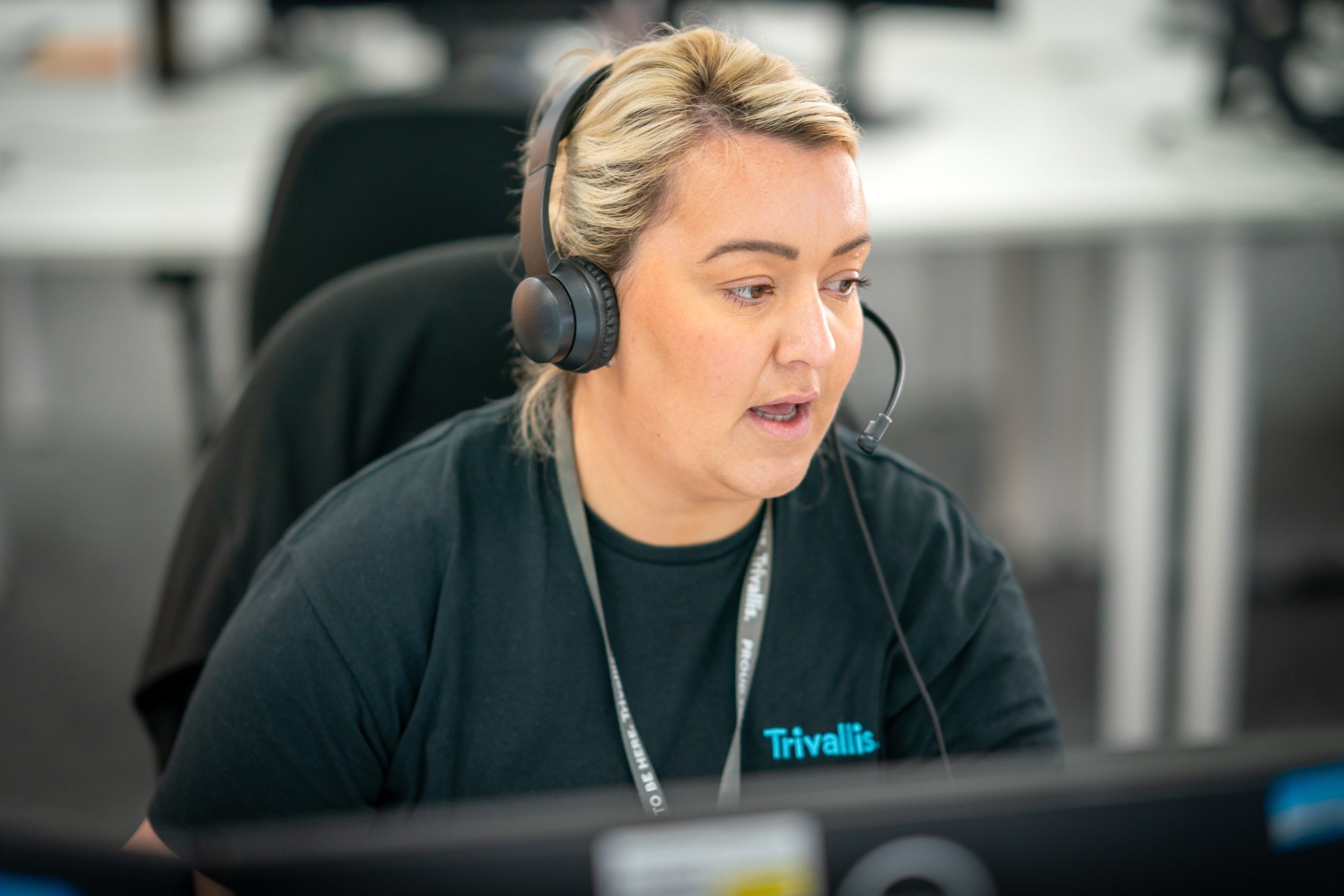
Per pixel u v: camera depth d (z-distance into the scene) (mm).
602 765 1369
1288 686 3688
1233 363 3328
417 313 1718
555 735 1367
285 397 1690
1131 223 3227
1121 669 3535
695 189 1192
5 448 5102
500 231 2094
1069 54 5168
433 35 4980
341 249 2062
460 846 744
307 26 5332
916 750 1497
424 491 1398
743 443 1266
